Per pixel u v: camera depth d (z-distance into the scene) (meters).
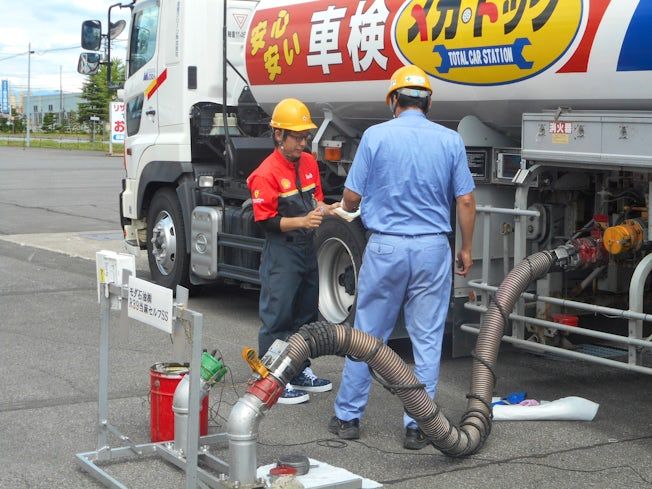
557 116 5.86
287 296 6.06
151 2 10.03
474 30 6.36
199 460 4.91
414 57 6.84
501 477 4.94
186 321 4.21
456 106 6.80
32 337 7.94
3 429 5.59
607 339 5.64
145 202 10.35
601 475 4.96
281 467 4.55
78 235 14.96
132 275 4.65
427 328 5.35
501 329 5.71
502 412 5.88
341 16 7.54
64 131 94.12
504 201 6.66
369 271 5.36
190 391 4.19
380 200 5.30
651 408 6.18
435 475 4.96
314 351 4.66
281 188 5.94
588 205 6.51
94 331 8.18
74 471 4.93
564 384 6.73
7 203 20.48
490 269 6.50
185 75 9.44
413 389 4.89
